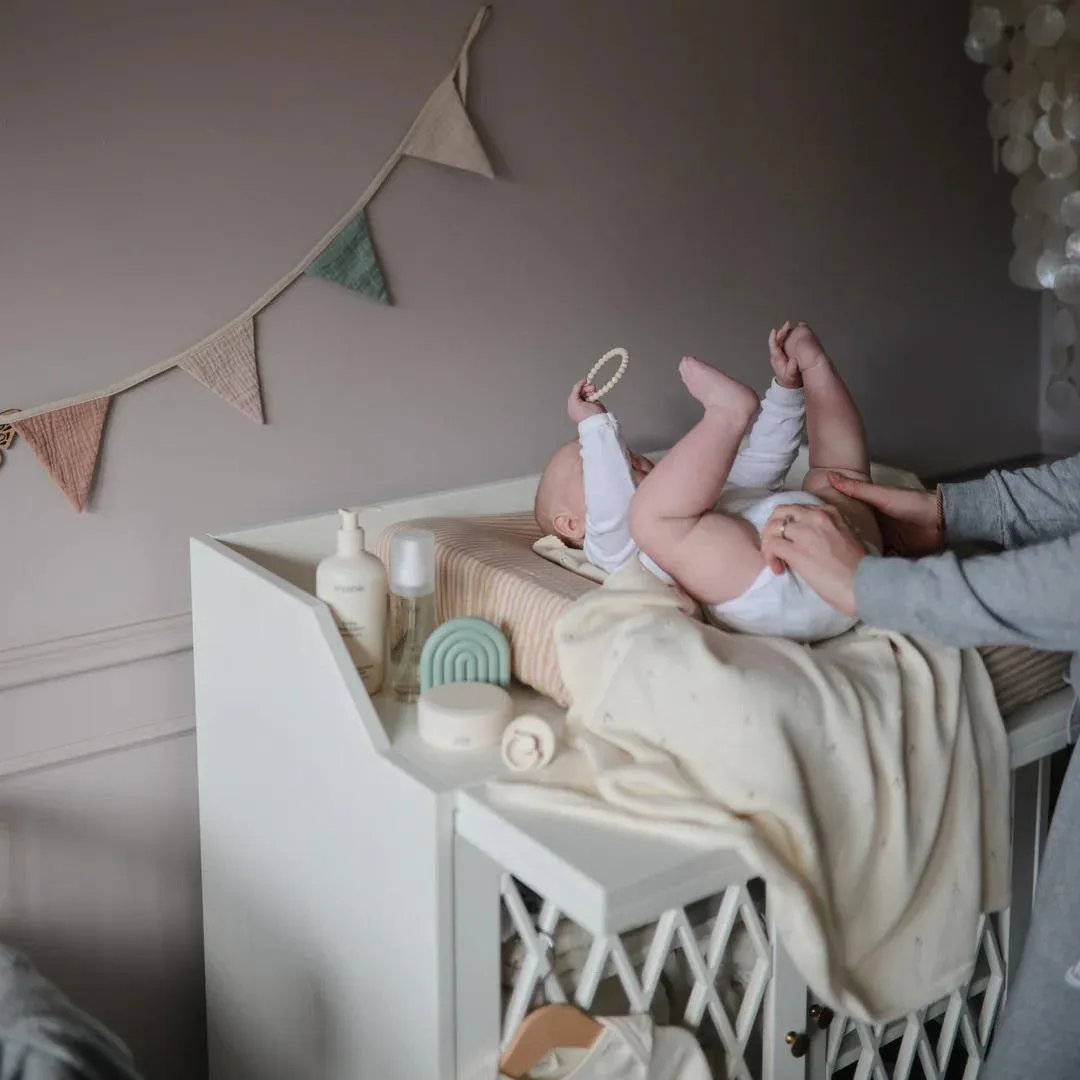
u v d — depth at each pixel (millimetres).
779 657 1294
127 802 1740
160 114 1601
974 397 2568
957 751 1354
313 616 1375
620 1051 1229
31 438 1578
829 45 2186
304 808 1445
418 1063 1305
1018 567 1219
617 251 2014
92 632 1670
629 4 1946
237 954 1644
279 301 1728
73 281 1581
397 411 1855
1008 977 1630
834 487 1516
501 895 1283
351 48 1716
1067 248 2154
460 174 1840
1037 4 2055
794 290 2240
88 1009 1761
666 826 1179
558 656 1362
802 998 1340
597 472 1480
